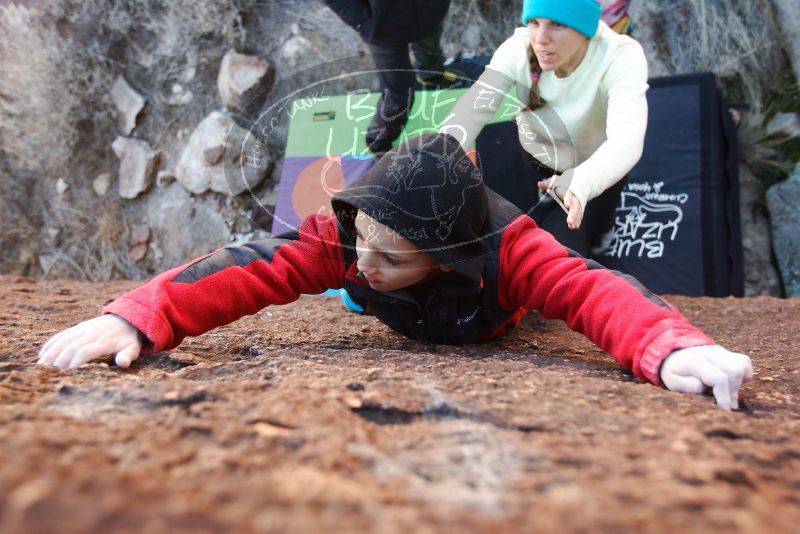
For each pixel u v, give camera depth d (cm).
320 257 144
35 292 250
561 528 56
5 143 405
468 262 128
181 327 129
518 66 170
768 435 89
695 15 342
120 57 404
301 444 74
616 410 96
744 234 336
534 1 162
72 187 404
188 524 53
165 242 386
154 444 72
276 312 207
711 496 65
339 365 122
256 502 57
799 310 226
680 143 303
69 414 84
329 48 313
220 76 361
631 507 61
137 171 392
